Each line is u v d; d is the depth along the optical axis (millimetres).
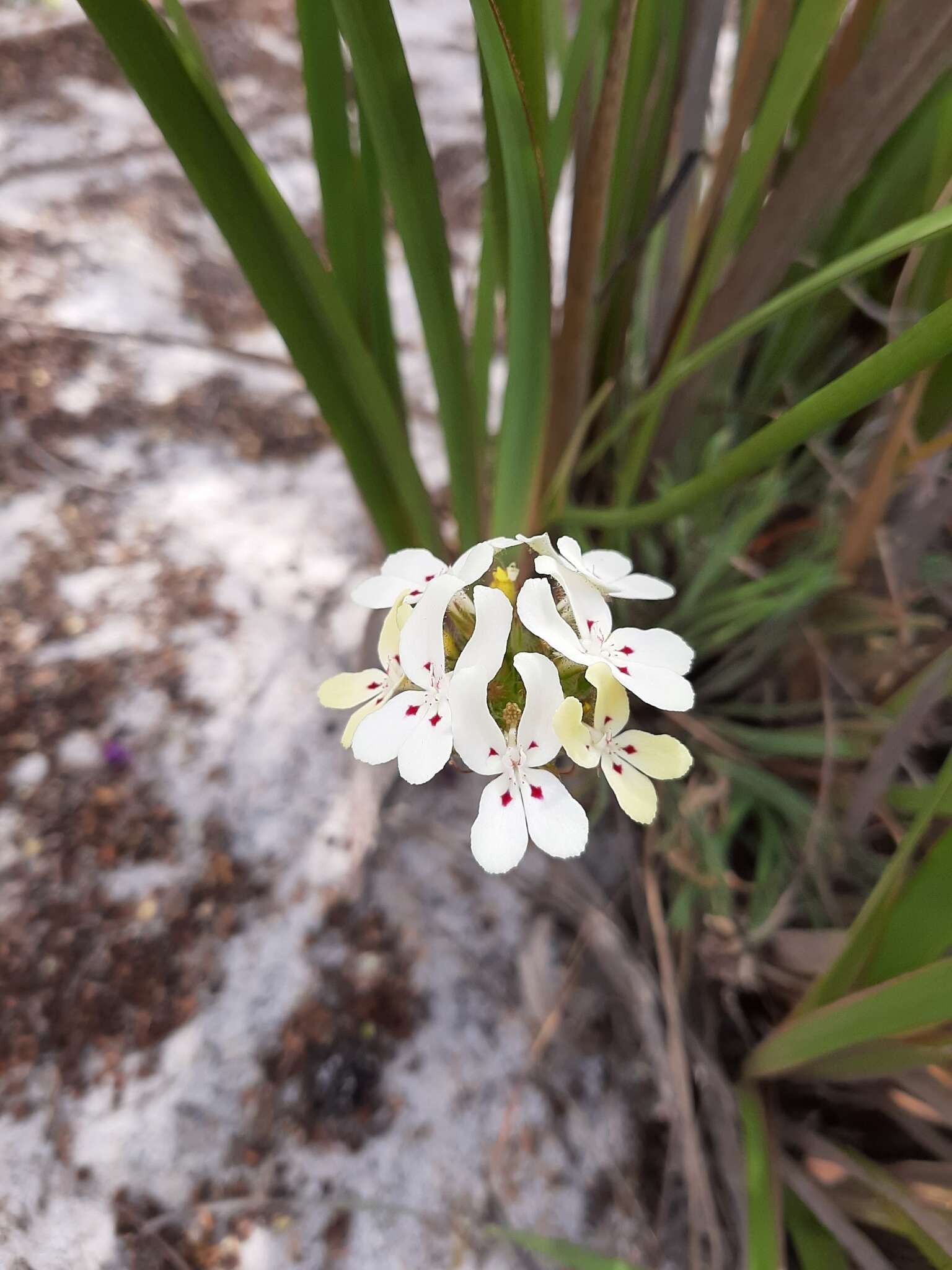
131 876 157
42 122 280
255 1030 147
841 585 136
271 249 91
